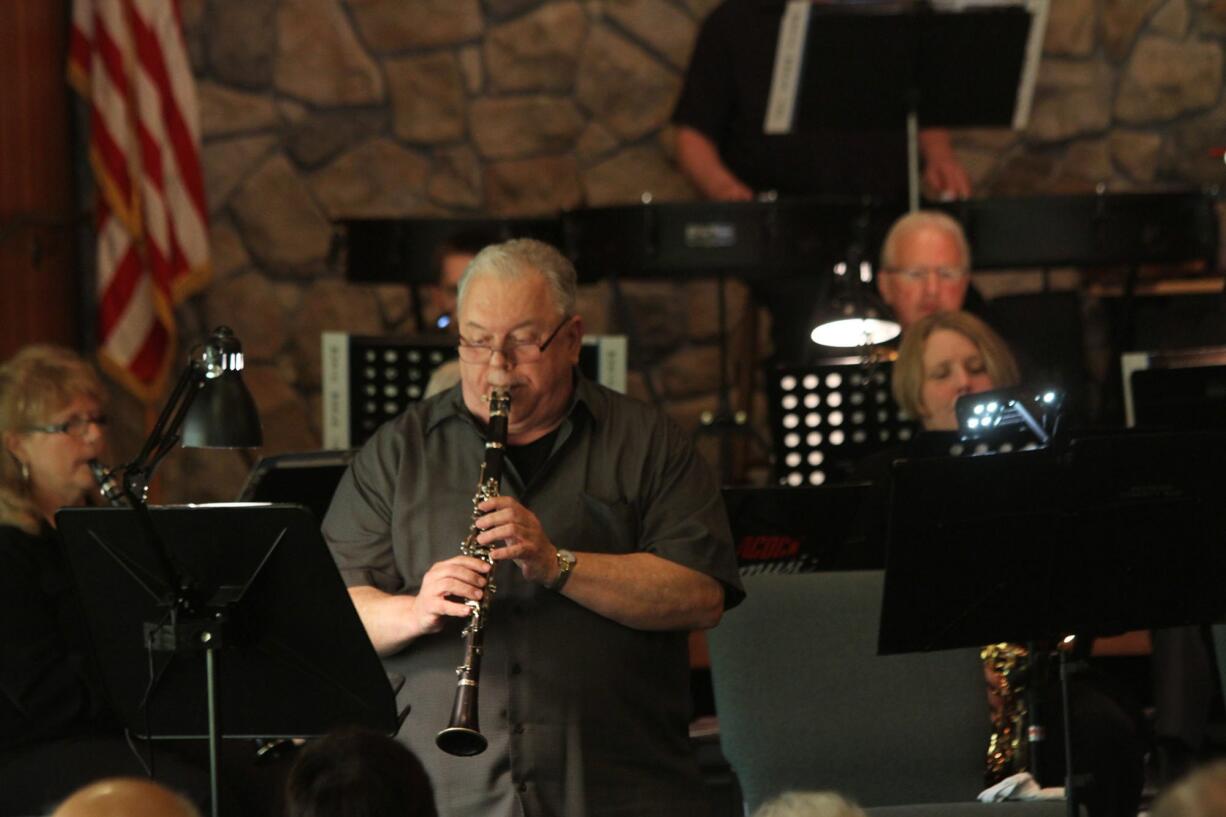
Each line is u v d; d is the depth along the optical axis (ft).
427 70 81.56
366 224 68.59
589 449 37.60
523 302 36.68
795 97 65.87
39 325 72.79
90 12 73.05
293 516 33.17
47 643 44.73
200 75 80.53
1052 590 37.17
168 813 22.56
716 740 52.01
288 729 35.40
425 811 26.63
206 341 35.27
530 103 82.07
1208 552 37.58
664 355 82.12
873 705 42.32
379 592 36.88
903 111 66.18
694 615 36.78
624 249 65.00
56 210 74.13
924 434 49.26
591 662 36.55
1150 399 49.37
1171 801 21.30
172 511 33.58
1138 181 83.71
